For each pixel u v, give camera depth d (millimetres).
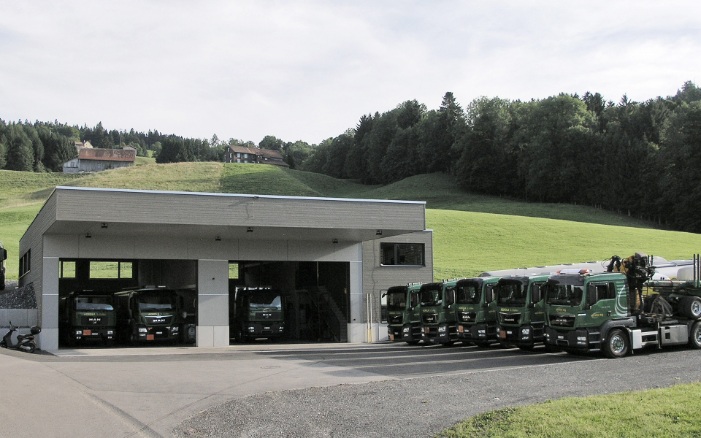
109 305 33156
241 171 137625
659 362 19812
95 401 14648
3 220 91062
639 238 75000
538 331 25594
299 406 13875
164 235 33000
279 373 19750
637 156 104000
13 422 12219
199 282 33688
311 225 31766
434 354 25875
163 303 33375
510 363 21578
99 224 28750
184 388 16719
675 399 12227
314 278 41594
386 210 33188
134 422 12570
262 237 34656
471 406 13117
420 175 148375
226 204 30344
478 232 77000
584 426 10594
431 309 30891
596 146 111938
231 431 11898
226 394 15773
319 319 40406
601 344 22484
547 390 14664
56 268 31172
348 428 11820
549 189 116188
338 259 37250
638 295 23516
